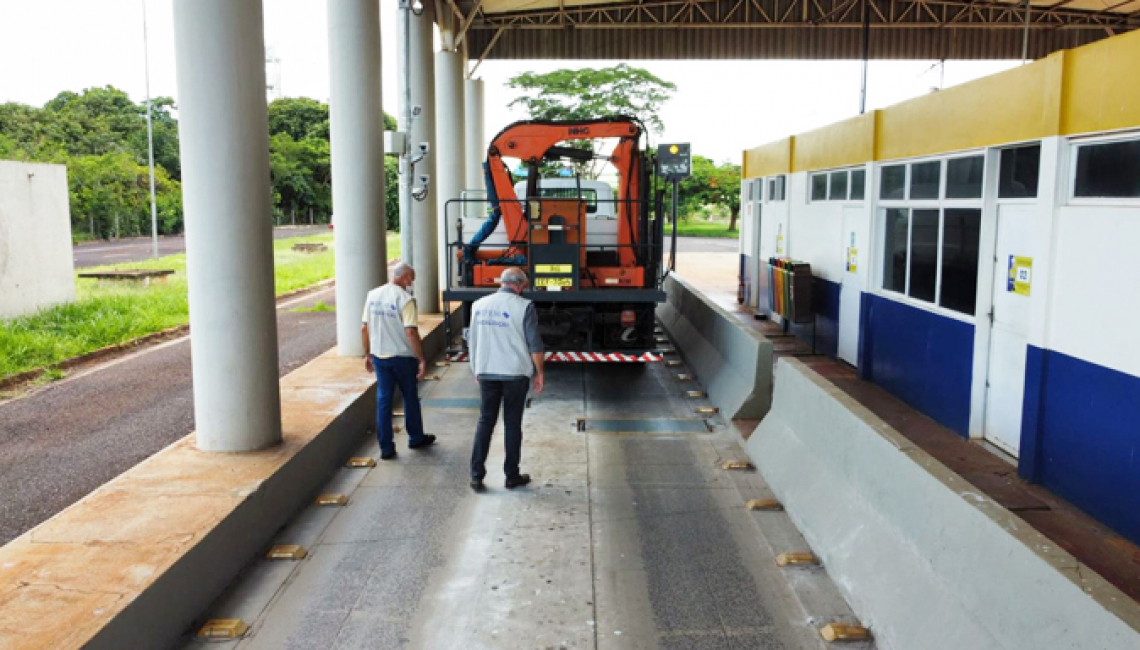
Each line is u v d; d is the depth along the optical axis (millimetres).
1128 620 2664
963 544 3756
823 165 12359
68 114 50375
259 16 6016
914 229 9297
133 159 48562
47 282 14617
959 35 21500
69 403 9258
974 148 7711
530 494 6375
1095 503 6016
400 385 7371
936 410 8641
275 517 5613
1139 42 5402
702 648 4141
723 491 6453
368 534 5602
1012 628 3254
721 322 9930
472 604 4602
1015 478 6898
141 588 3924
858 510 4945
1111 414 5809
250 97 5965
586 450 7555
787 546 5387
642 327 10461
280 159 61219
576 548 5359
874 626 4203
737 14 20781
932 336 8711
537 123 10297
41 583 3973
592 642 4195
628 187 10453
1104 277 5863
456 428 8289
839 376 10914
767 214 16125
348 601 4641
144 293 17531
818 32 21344
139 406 9117
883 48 21422
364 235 9789
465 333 10500
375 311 7180
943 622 3705
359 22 9414
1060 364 6398
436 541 5477
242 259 5977
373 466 7074
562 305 10305
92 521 4746
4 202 13578
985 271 7641
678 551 5312
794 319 12609
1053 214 6422
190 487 5316
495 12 19969
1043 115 6523
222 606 4582
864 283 10656
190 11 5699
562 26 20422
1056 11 20781
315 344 13188
